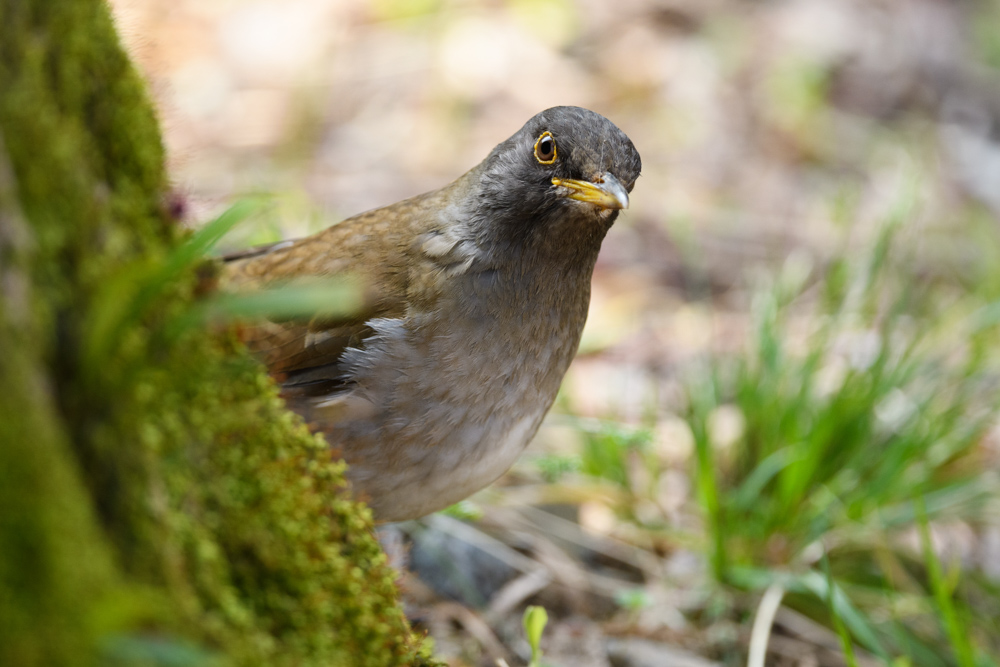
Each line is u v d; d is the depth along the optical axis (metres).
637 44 18.42
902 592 9.39
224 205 9.32
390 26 17.69
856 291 11.55
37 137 3.17
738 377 10.40
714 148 16.95
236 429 3.90
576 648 7.93
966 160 18.20
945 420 10.18
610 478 9.70
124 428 3.27
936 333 11.17
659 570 9.02
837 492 9.62
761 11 20.20
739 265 14.43
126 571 3.21
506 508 9.23
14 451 2.75
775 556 9.16
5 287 2.89
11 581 2.68
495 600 8.20
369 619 4.27
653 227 15.23
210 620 3.52
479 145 15.84
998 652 9.05
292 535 4.02
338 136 15.64
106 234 3.44
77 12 3.41
